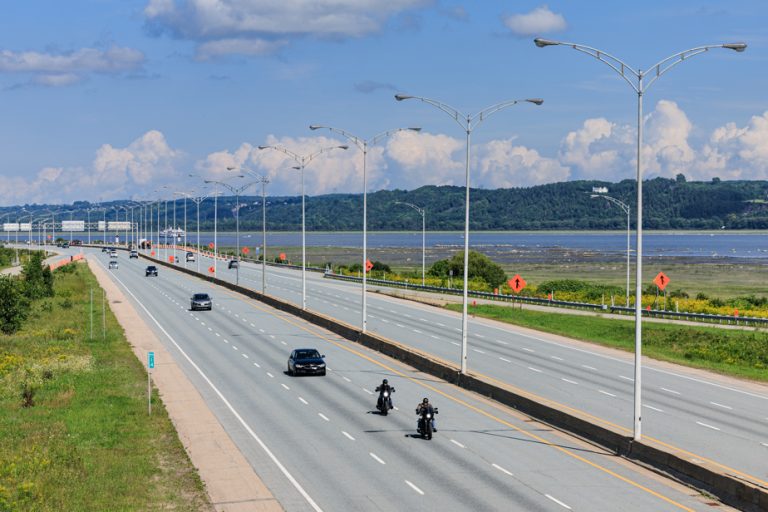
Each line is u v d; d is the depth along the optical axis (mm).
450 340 93312
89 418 54531
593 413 55719
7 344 90125
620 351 88375
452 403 59844
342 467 42688
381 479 40469
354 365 76938
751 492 35969
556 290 158250
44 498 37750
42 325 106312
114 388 65125
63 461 43781
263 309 125938
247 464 43312
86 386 66062
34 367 73812
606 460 44375
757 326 104375
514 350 87000
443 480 40281
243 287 150750
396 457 44656
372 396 62250
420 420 49219
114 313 119250
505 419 54562
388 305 131625
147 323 107750
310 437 49156
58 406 59062
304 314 113875
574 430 50500
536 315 116938
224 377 70000
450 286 158750
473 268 182125
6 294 100500
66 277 181375
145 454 45562
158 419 53938
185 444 47750
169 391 63875
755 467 42188
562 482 40031
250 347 87750
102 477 41125
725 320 107625
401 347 80312
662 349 92000
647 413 56062
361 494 38031
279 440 48500
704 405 59625
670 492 38500
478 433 50469
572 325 108625
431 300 137250
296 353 72312
